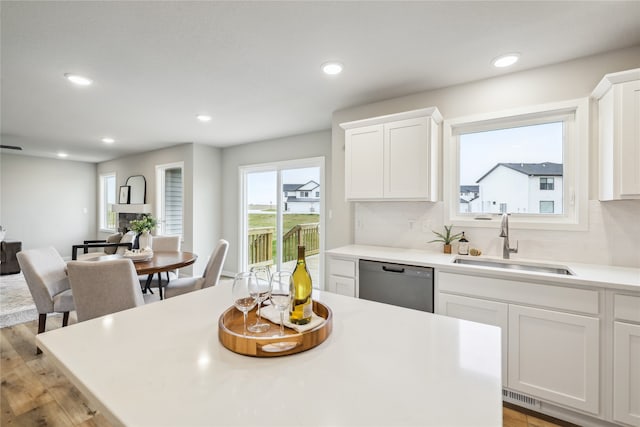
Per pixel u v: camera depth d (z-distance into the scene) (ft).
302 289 3.41
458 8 5.44
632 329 5.20
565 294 5.70
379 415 2.04
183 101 10.05
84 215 23.45
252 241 16.69
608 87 6.28
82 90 9.11
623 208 6.66
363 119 9.32
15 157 20.39
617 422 5.33
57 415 6.07
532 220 7.81
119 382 2.40
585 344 5.54
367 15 5.63
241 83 8.63
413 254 8.34
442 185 8.80
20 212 20.63
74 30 6.05
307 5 5.35
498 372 2.56
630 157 5.89
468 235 8.46
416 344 3.06
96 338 3.18
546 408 6.03
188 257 10.71
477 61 7.32
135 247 12.21
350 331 3.37
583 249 7.06
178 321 3.66
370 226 10.16
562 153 7.55
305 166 14.51
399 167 8.62
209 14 5.59
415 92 9.19
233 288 3.39
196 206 16.44
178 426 1.94
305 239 14.49
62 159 22.31
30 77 8.18
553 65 7.39
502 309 6.29
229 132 14.20
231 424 1.95
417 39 6.41
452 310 6.87
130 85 8.75
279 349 2.79
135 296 7.27
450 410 2.09
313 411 2.07
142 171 19.51
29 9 5.38
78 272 6.86
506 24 5.89
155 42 6.52
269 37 6.36
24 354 8.39
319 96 9.57
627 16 5.60
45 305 8.47
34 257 8.69
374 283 7.98
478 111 8.30
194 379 2.44
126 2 5.24
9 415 6.06
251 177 16.72
